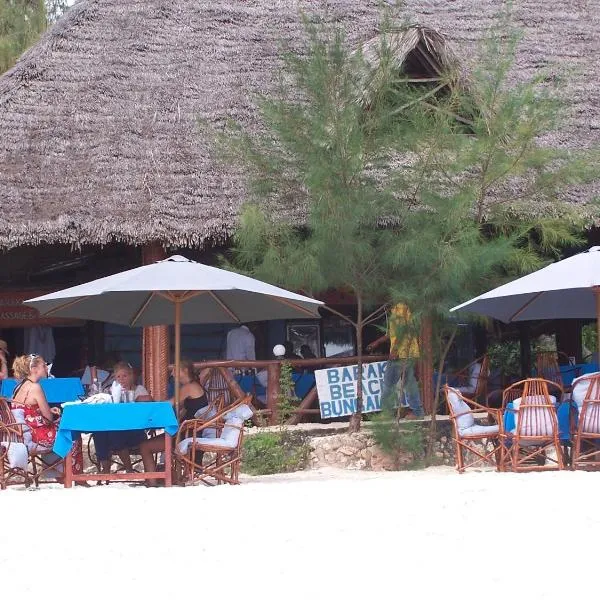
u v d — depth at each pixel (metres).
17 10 45.69
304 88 22.36
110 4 28.48
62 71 26.02
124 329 28.50
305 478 19.34
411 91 23.56
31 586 9.34
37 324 27.41
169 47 27.50
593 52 30.34
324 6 30.25
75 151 24.19
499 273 22.95
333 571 9.66
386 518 12.22
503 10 31.41
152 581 9.42
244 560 10.16
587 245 27.88
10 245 22.50
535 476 16.36
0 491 15.79
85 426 16.09
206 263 26.48
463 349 29.33
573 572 9.57
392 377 22.56
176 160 24.12
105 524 12.07
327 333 28.98
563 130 26.55
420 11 31.22
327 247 21.44
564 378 25.02
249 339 24.80
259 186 22.72
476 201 22.75
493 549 10.52
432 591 8.95
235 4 29.56
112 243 25.08
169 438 16.50
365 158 22.11
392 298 21.78
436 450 22.56
